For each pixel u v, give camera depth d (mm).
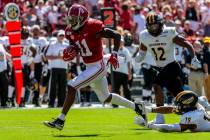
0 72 51875
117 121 39656
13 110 48250
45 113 45750
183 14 71312
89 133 31953
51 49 52688
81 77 31656
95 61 31891
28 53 53469
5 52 52062
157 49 35031
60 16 63688
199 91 52688
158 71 35406
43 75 54219
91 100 58531
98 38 31719
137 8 65062
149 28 34688
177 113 31828
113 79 53656
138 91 60500
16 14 49688
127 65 53750
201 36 67500
